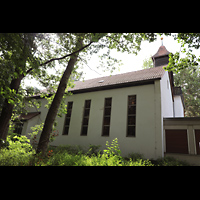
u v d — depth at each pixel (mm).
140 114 11438
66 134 14914
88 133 13406
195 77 30906
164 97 13070
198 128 10148
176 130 10805
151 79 11523
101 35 5898
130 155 10344
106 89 13945
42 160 5742
